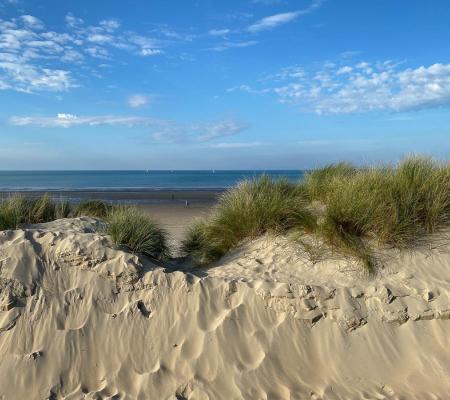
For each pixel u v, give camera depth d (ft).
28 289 15.19
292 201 20.61
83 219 22.16
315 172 26.35
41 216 22.99
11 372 13.37
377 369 13.34
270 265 17.37
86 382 13.35
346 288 14.85
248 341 14.15
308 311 14.44
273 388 12.91
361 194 18.30
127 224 18.78
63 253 16.06
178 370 13.51
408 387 12.71
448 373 12.96
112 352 14.07
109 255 16.14
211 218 22.48
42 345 14.06
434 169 20.15
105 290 15.47
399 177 19.33
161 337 14.42
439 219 17.65
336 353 13.78
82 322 14.71
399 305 14.47
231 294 15.37
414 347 13.78
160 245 20.15
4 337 14.26
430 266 15.98
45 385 13.16
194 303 15.11
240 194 22.47
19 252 16.03
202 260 20.07
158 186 180.14
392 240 16.92
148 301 15.28
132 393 12.89
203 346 14.02
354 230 17.62
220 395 12.68
